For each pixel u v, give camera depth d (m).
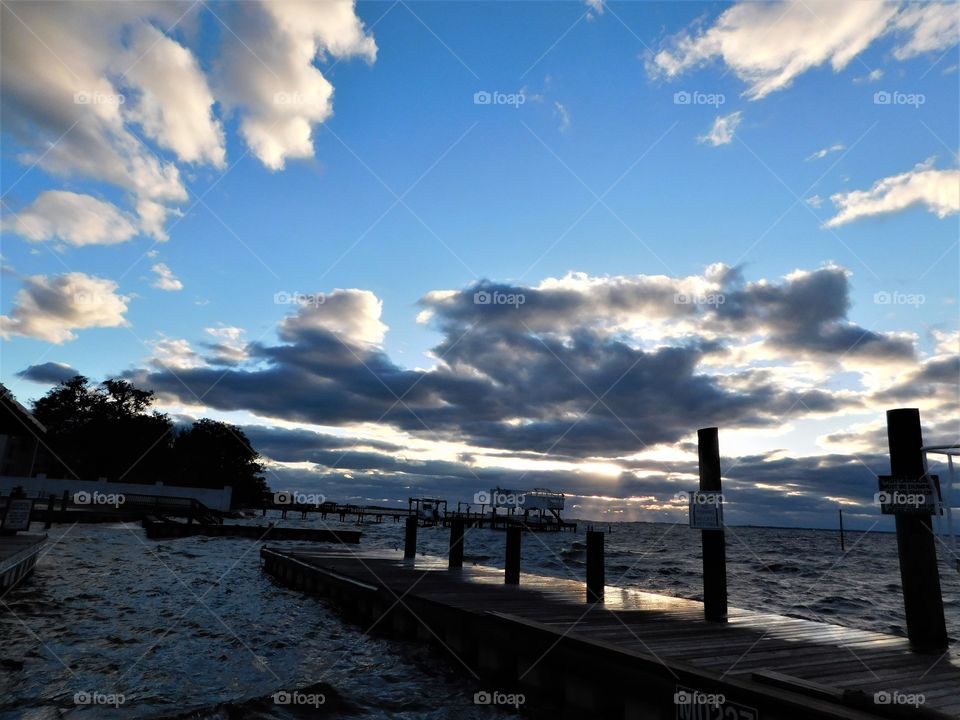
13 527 15.66
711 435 7.39
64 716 5.51
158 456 70.44
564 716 5.78
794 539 85.06
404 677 7.15
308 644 8.70
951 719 3.42
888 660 5.08
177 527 28.91
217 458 78.88
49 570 14.65
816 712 3.64
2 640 8.02
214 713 5.70
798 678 4.20
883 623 12.75
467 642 7.45
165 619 9.97
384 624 9.68
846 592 18.95
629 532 94.06
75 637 8.40
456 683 6.92
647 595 9.11
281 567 15.58
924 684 4.35
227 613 10.80
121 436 67.25
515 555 10.55
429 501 77.88
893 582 22.95
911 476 5.91
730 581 22.20
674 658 4.97
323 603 12.12
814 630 6.42
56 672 6.81
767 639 5.91
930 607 5.70
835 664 4.91
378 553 16.58
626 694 5.08
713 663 4.84
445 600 8.41
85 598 11.36
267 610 11.27
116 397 71.00
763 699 3.95
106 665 7.16
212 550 23.25
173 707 5.84
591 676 5.49
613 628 6.40
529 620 6.66
